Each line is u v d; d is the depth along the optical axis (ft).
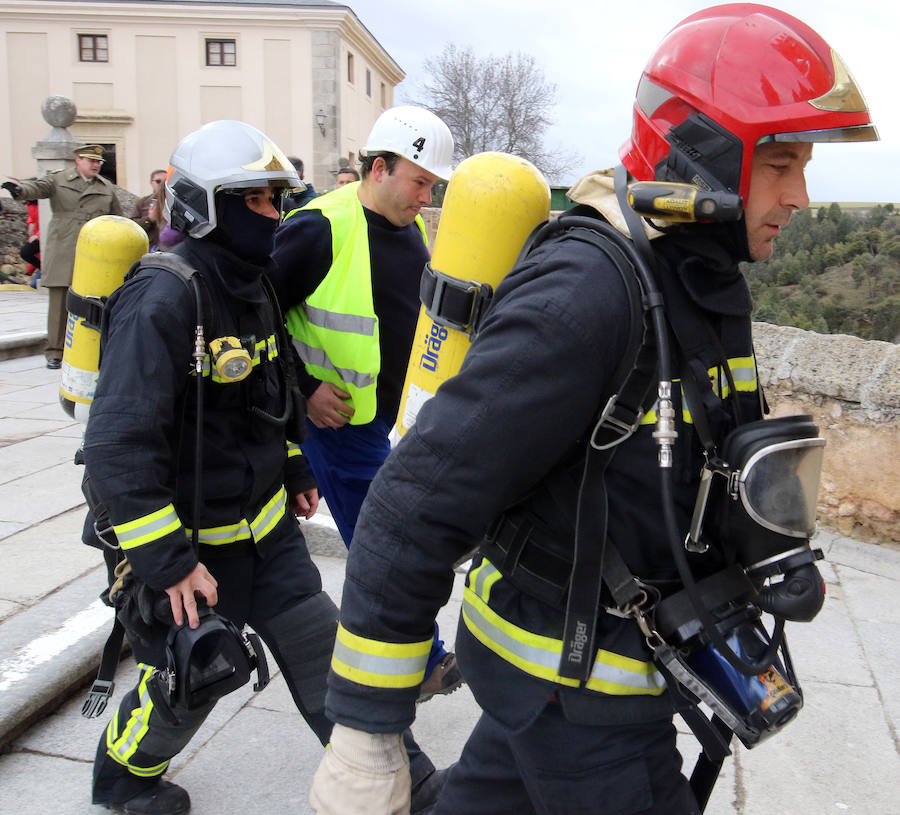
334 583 13.30
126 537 6.52
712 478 4.39
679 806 4.73
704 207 3.99
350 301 9.48
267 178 7.00
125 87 116.98
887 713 10.37
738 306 4.46
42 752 9.12
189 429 7.07
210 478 7.17
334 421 9.56
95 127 117.60
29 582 11.95
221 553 7.35
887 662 11.52
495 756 5.07
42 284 27.66
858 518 15.17
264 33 114.93
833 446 15.23
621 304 4.13
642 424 4.32
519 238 5.33
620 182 4.64
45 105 44.98
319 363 9.69
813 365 15.30
